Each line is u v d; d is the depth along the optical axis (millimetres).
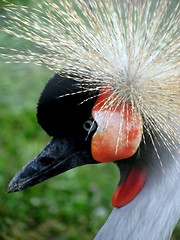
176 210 5719
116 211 6031
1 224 8961
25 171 5992
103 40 5793
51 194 10281
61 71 5703
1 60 7328
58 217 9828
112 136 5566
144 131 5688
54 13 6469
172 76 5598
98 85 5621
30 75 9016
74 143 5855
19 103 10164
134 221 5855
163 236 5758
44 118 5758
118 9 6008
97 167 11297
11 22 6121
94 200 10453
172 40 5781
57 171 5977
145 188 5871
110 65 5652
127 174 6004
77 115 5664
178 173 5711
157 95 5562
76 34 5879
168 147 5637
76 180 10906
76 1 6078
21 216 9344
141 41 5758
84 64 5676
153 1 6254
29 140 11648
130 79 5625
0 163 10227
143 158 5848
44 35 6164
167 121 5578
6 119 11812
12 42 6238
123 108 5551
